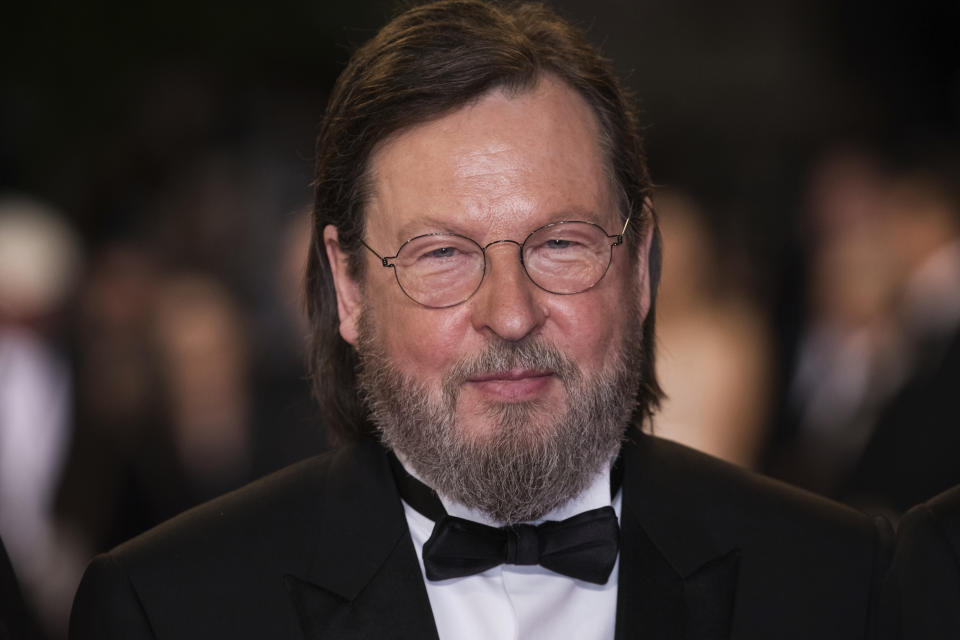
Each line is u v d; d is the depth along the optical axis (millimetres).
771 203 33094
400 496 10023
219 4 32812
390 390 9547
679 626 9430
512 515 9523
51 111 32125
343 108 9742
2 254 21594
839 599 9555
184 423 21469
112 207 27250
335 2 33188
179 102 30875
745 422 22000
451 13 9664
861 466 17562
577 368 9242
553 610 9641
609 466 10023
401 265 9336
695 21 33031
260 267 26188
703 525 9883
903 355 18453
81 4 32344
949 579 9359
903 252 19766
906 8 33719
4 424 20625
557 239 9242
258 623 9305
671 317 21453
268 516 9820
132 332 21438
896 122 33438
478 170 9141
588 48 9891
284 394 23094
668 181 33625
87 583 9492
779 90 33500
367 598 9445
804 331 27219
